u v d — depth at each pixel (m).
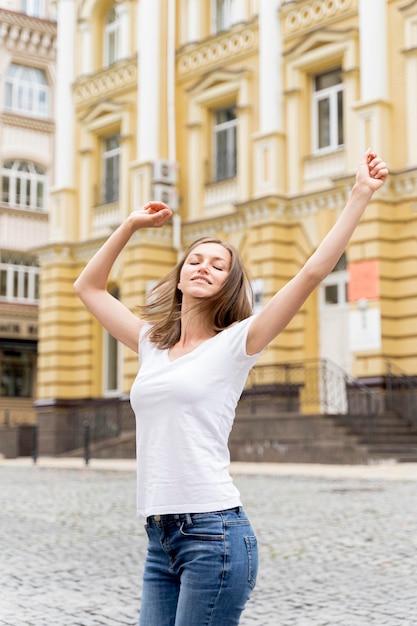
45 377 28.36
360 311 20.38
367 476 14.98
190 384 2.75
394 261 20.44
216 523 2.70
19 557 8.10
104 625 5.52
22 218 38.03
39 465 21.02
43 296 28.94
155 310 3.12
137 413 2.84
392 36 20.92
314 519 10.14
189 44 25.94
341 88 22.45
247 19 24.50
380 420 19.39
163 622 2.79
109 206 27.72
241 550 2.71
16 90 38.72
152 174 25.61
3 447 27.25
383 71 20.91
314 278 2.72
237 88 24.44
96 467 19.42
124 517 10.88
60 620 5.66
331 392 21.98
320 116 22.94
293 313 2.75
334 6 22.17
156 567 2.82
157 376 2.81
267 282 22.67
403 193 20.39
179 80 26.23
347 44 21.77
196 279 2.93
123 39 27.67
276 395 21.97
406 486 13.48
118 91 27.72
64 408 27.89
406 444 18.98
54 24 39.44
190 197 25.73
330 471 16.36
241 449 20.11
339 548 8.20
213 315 2.92
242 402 22.52
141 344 3.02
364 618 5.61
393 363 20.11
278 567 7.35
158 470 2.74
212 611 2.68
